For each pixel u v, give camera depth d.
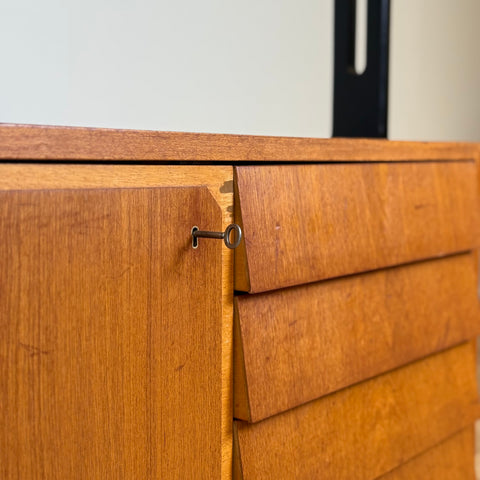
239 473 0.72
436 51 2.36
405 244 0.92
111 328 0.58
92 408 0.58
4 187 0.52
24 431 0.53
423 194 0.96
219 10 1.51
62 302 0.55
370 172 0.87
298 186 0.77
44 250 0.54
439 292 1.00
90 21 1.30
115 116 1.36
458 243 1.02
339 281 0.83
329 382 0.81
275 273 0.73
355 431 0.86
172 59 1.44
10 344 0.52
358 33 1.87
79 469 0.57
